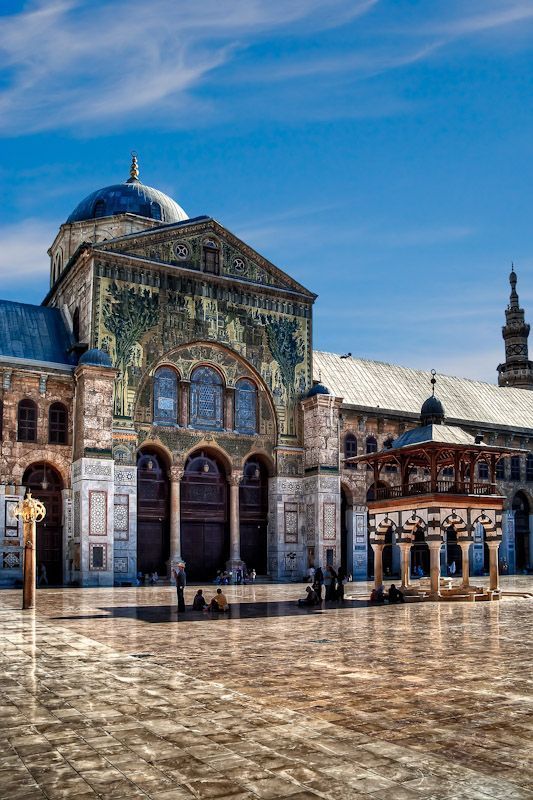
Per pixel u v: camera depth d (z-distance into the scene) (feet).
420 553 187.32
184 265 159.43
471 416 207.72
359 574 174.50
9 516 136.56
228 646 54.08
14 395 140.67
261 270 169.37
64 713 32.94
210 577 156.25
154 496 151.23
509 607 90.17
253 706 34.14
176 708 33.78
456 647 53.72
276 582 157.58
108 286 149.89
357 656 49.21
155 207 193.77
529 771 24.97
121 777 24.43
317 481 162.09
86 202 197.06
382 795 22.70
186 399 155.53
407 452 108.47
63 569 140.67
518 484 209.26
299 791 23.06
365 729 30.19
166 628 65.67
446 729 30.27
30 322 157.48
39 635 59.98
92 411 139.23
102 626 66.95
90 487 136.67
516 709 33.68
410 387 207.72
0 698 35.96
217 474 160.35
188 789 23.27
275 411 165.68
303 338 172.55
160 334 153.89
